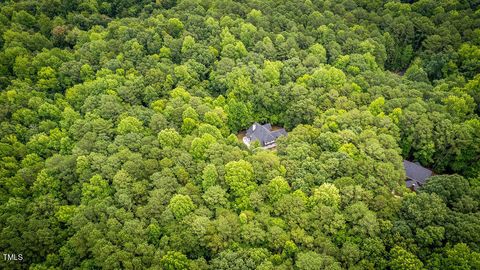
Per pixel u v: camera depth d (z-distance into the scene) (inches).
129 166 3582.7
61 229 3321.9
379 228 3068.4
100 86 4611.2
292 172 3612.2
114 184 3489.2
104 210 3304.6
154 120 4205.2
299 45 5487.2
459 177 3469.5
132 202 3388.3
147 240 3110.2
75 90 4667.8
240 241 3112.7
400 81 5044.3
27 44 5378.9
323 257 2876.5
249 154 3966.5
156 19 5679.1
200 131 4111.7
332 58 5290.4
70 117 4318.4
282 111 4827.8
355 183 3444.9
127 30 5378.9
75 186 3587.6
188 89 4835.1
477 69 5147.6
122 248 3056.1
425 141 4065.0
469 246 2915.8
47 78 4899.1
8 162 3826.3
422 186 3624.5
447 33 5723.4
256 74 4859.7
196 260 2950.3
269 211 3297.2
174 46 5255.9
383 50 5502.0
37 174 3705.7
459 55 5408.5
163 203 3341.5
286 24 5753.0
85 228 3144.7
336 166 3590.1
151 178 3528.5
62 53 5251.0
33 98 4456.2
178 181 3567.9
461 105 4392.2
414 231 3078.2
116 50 5246.1
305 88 4722.0
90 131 4089.6
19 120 4306.1
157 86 4758.9
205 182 3491.6
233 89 4803.2
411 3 6717.5
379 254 2928.2
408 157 4338.1
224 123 4510.3
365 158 3720.5
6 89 4665.4
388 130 4131.4
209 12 5905.5
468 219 3073.3
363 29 5787.4
